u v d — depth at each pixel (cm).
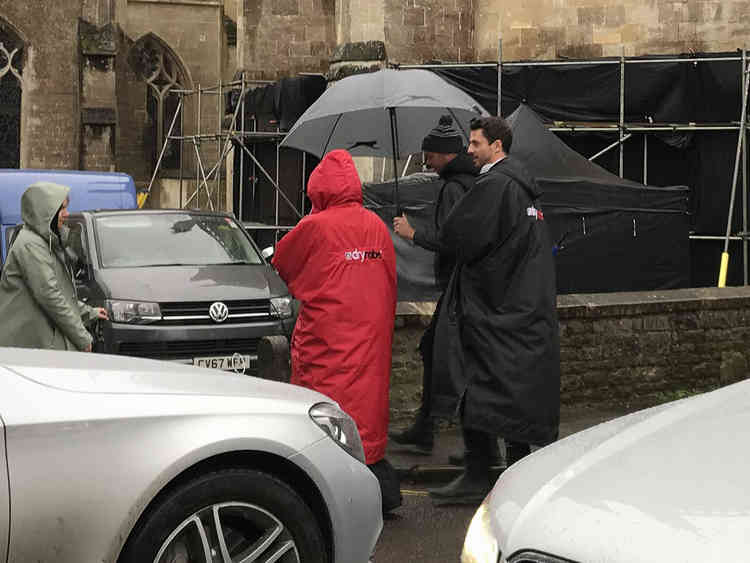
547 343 540
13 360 365
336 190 534
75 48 3484
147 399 346
